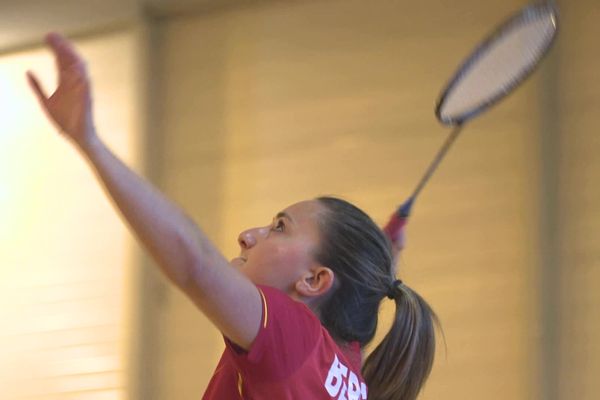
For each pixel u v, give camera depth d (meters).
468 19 8.88
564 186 8.09
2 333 10.45
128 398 9.50
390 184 8.80
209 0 10.05
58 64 3.57
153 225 3.55
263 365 3.85
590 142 8.10
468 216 8.35
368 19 9.33
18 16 10.71
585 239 7.92
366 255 4.82
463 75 5.87
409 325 5.04
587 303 7.78
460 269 8.25
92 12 10.48
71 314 10.16
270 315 3.86
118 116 10.35
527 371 7.81
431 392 8.05
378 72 9.15
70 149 10.71
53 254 10.46
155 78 10.26
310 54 9.54
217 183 9.68
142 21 10.34
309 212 4.84
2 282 10.62
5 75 11.23
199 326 9.34
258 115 9.66
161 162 10.02
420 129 8.80
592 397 7.59
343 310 4.70
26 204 10.75
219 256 3.72
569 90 8.27
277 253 4.65
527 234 8.10
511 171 8.29
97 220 10.33
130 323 9.70
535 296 7.92
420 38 9.03
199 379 9.21
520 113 8.36
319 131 9.29
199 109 9.98
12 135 11.04
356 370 4.61
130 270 9.86
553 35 5.99
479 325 8.06
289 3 9.80
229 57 9.98
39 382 10.14
